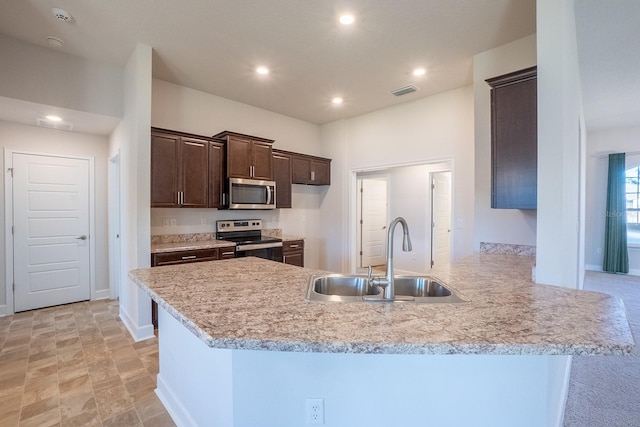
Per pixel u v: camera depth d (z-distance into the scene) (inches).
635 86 144.7
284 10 94.6
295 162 190.1
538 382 48.2
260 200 164.9
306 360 49.9
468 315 44.8
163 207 135.9
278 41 111.5
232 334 38.0
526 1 89.0
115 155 147.2
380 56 121.4
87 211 162.4
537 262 66.1
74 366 97.2
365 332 38.6
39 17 97.2
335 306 49.2
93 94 124.4
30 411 76.3
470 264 90.4
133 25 102.0
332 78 142.2
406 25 101.4
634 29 100.0
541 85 66.2
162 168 133.3
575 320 42.5
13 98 108.1
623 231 218.7
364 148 191.5
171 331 76.4
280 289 59.5
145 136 115.9
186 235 155.3
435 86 149.4
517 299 52.6
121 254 135.4
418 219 229.5
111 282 166.7
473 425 48.6
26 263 145.9
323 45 114.4
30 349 108.0
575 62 92.9
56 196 153.5
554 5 65.0
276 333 38.4
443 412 48.6
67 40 110.3
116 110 129.7
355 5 92.0
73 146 157.5
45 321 133.6
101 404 79.4
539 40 66.7
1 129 138.5
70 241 157.6
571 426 72.5
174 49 117.6
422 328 39.9
